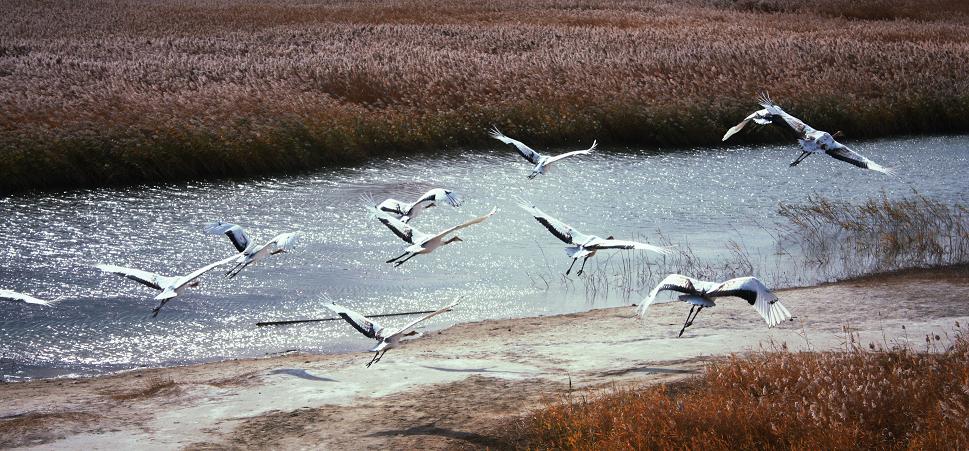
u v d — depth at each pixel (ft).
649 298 22.17
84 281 65.87
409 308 61.82
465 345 51.47
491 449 34.40
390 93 132.77
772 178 106.83
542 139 122.93
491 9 255.29
